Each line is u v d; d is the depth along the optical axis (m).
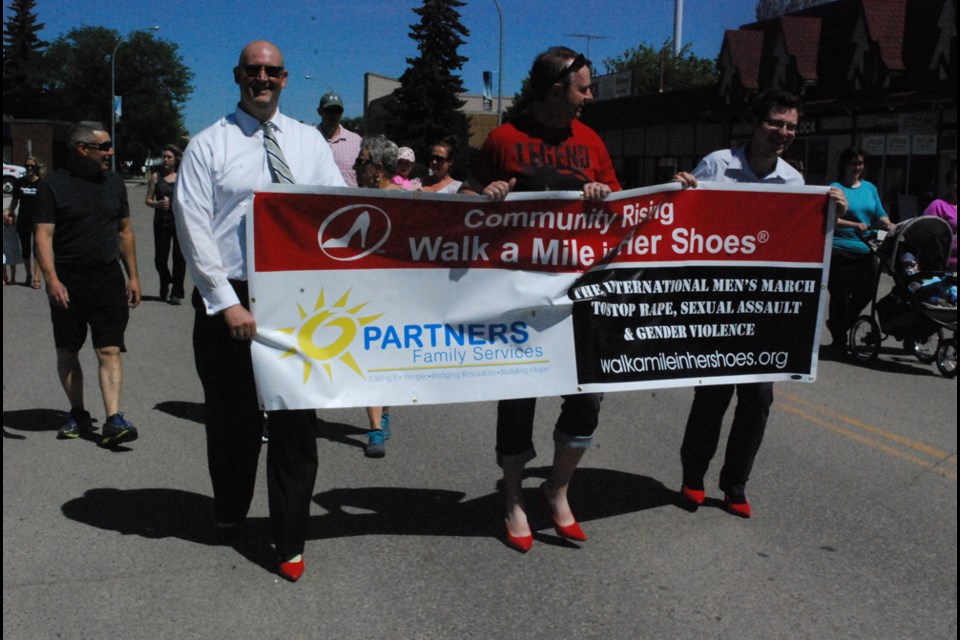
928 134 22.09
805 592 3.88
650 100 36.00
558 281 4.17
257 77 3.81
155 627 3.49
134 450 5.71
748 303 4.51
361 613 3.64
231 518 4.26
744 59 29.86
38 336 9.66
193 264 3.76
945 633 3.56
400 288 3.98
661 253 4.34
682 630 3.54
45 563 4.03
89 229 5.61
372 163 5.87
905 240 8.76
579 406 4.25
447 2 61.00
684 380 4.44
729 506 4.76
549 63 4.06
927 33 22.75
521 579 3.96
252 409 4.14
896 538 4.48
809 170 26.95
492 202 4.01
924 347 9.95
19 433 6.04
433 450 5.84
